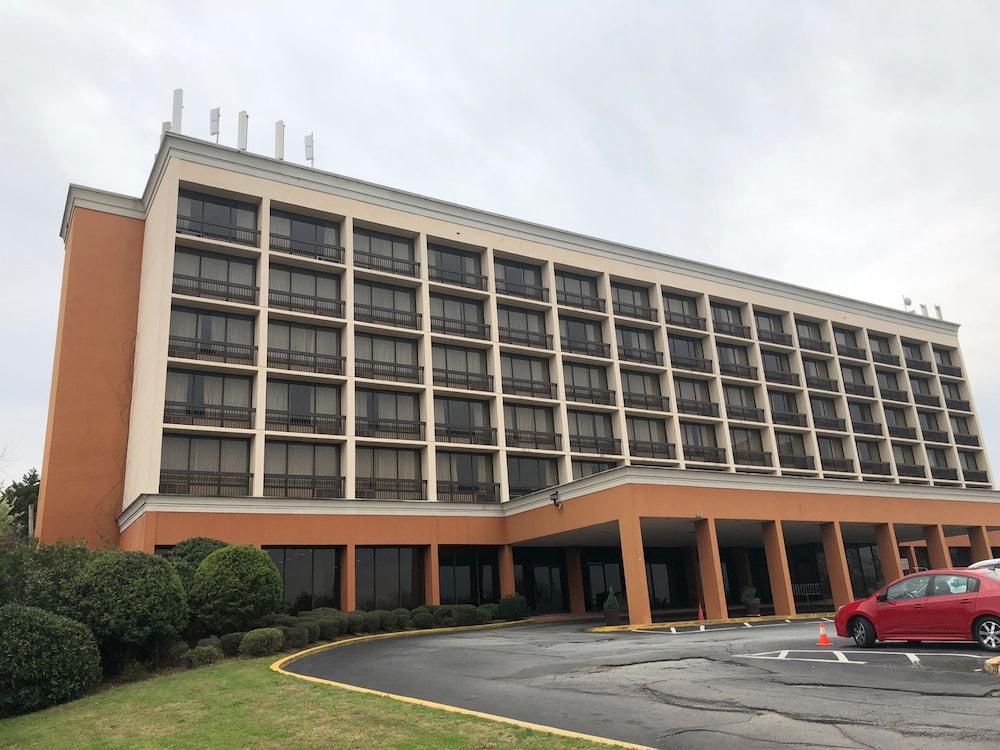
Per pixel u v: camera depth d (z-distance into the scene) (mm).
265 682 14078
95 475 31406
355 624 26562
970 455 58969
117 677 16141
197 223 32438
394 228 36969
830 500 33781
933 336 59375
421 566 33188
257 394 31188
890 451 51844
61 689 13922
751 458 46000
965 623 13469
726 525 32312
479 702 11398
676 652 16062
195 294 31609
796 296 51500
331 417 33344
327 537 30531
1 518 33094
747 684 11617
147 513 27281
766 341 49375
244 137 34438
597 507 28922
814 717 9164
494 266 40250
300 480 32094
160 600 16828
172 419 29891
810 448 47875
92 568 16656
